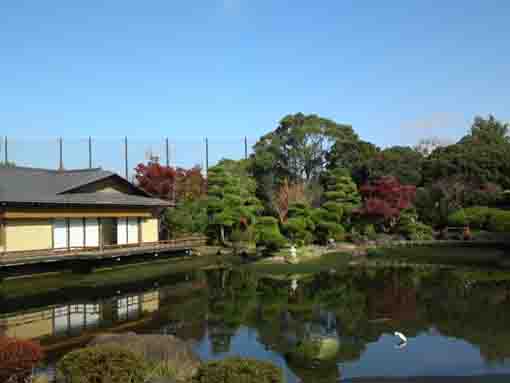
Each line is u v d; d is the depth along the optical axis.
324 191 49.25
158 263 29.83
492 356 11.16
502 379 9.57
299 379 9.68
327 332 12.37
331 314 15.75
